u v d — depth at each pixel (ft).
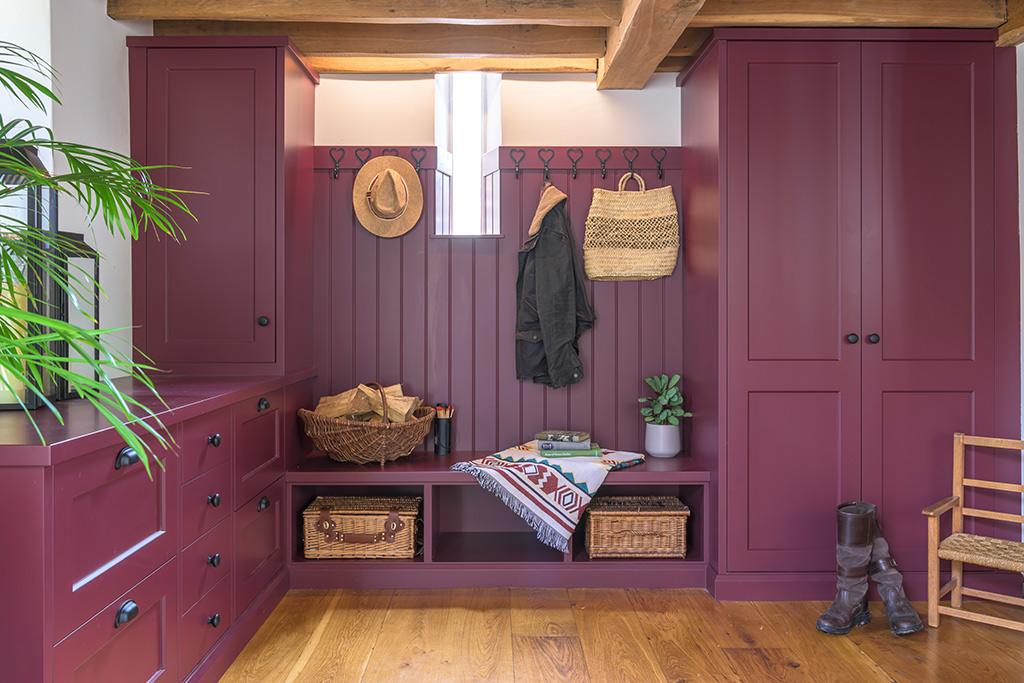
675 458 10.92
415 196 11.32
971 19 9.31
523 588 10.14
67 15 8.27
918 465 9.65
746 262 9.58
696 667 7.78
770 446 9.63
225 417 7.70
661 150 11.41
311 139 11.23
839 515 8.87
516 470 9.94
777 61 9.55
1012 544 8.75
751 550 9.66
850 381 9.61
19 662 4.60
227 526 7.79
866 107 9.59
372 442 10.10
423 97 11.59
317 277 11.35
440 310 11.42
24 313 3.23
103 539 5.30
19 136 5.05
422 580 10.12
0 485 4.59
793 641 8.41
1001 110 9.64
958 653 8.07
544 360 11.23
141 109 9.75
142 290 9.76
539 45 10.74
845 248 9.59
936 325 9.63
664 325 11.43
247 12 9.31
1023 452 9.55
